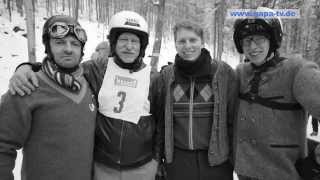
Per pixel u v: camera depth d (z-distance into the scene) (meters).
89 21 38.22
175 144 3.09
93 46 26.47
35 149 2.29
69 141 2.32
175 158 3.09
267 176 2.57
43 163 2.28
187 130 3.02
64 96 2.35
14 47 19.92
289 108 2.54
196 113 3.00
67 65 2.40
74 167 2.34
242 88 2.82
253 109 2.66
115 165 2.71
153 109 3.04
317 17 18.52
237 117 2.84
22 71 2.30
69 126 2.32
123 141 2.72
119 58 2.86
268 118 2.57
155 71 3.19
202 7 26.67
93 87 2.78
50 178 2.27
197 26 2.93
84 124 2.43
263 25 2.55
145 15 36.44
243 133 2.73
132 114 2.78
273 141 2.55
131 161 2.75
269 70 2.63
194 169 3.03
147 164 2.86
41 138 2.28
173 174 3.10
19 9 28.03
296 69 2.49
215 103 2.96
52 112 2.28
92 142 2.53
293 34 21.12
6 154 2.20
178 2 43.81
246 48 2.68
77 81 2.39
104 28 35.28
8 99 2.23
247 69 2.85
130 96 2.82
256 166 2.62
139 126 2.80
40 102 2.26
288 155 2.55
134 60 2.88
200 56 3.00
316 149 2.47
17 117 2.21
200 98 3.00
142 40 2.87
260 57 2.62
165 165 3.18
